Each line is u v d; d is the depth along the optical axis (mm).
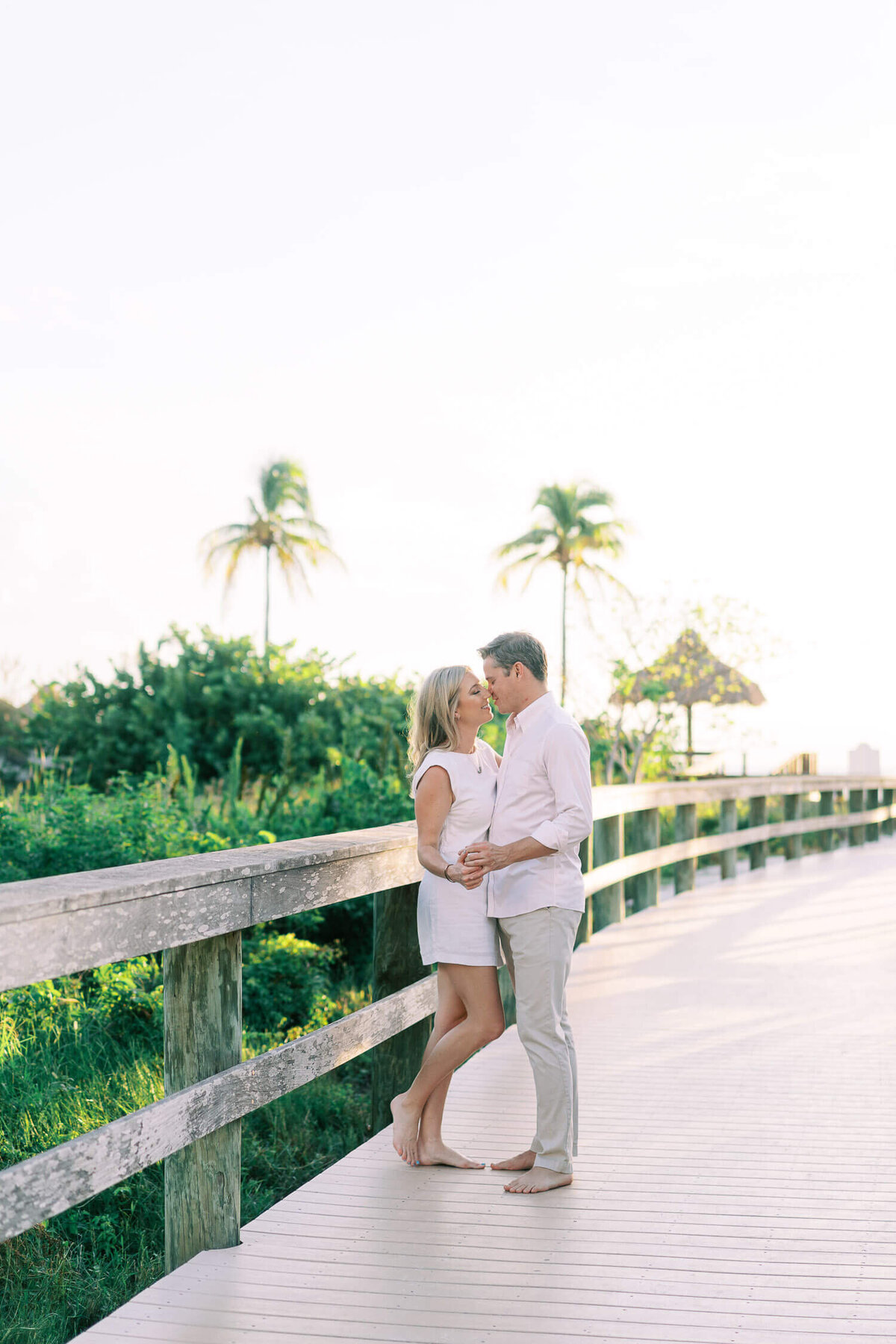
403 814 11664
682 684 25531
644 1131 4266
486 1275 3111
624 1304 2949
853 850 15719
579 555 35000
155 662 24219
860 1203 3592
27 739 24672
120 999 6793
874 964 7312
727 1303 2955
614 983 6746
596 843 8641
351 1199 3646
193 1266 3164
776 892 10844
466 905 3834
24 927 2467
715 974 7008
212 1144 3264
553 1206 3584
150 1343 2752
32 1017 6426
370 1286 3047
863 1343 2750
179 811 11828
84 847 8992
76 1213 4859
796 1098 4641
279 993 7930
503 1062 5230
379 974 4570
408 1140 3934
